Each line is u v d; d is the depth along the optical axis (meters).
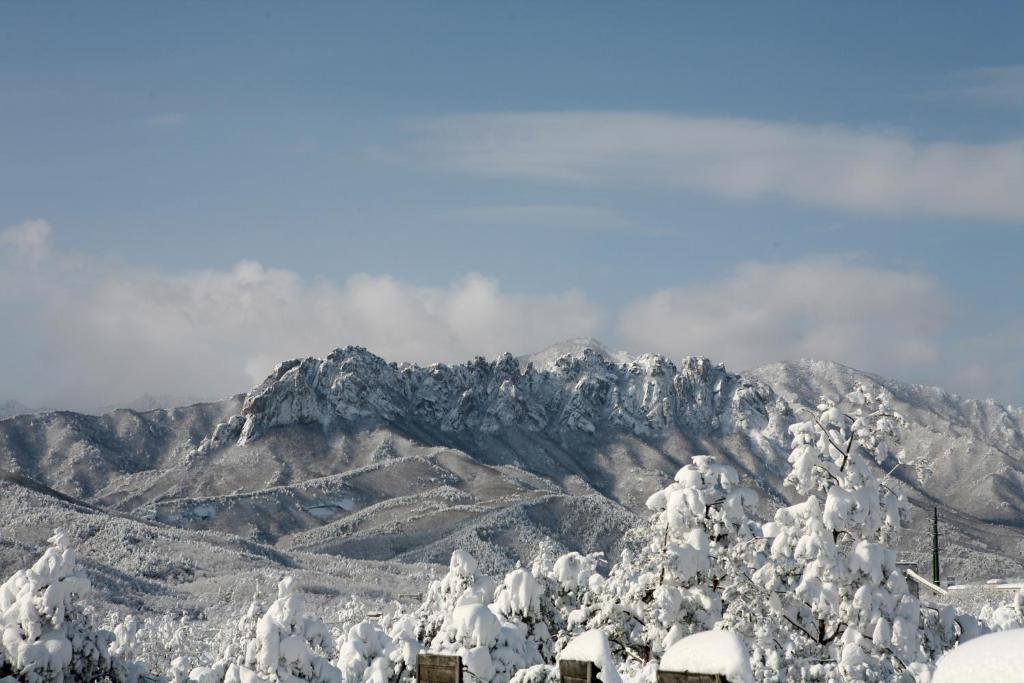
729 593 41.44
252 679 41.22
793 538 43.00
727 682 14.43
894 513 44.06
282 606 44.25
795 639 40.28
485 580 54.31
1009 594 110.88
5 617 41.84
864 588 40.28
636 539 44.56
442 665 22.78
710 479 44.47
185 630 99.75
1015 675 8.68
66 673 42.62
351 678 44.84
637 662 43.72
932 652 44.25
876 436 43.84
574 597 52.88
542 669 26.39
